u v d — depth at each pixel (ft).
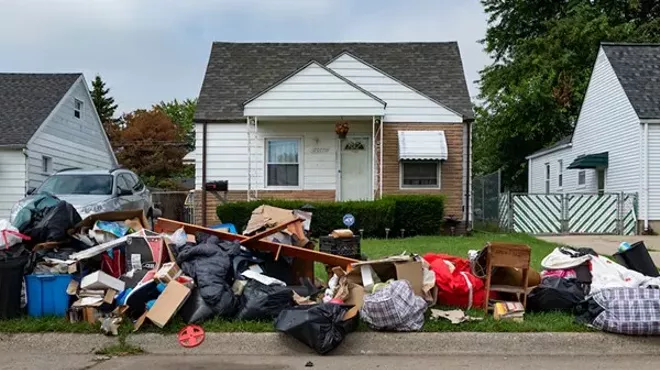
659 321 16.88
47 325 17.66
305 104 48.49
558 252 21.25
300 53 60.49
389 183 51.31
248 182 51.21
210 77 56.29
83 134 73.51
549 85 89.15
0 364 15.74
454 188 51.21
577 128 74.49
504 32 109.60
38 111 62.44
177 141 157.28
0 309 18.07
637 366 15.57
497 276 20.49
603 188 66.44
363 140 52.08
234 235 21.98
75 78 70.38
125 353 16.72
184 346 17.03
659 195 56.34
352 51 60.95
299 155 52.08
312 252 21.21
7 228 18.74
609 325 17.25
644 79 60.90
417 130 51.49
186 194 78.23
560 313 19.16
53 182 41.93
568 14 96.32
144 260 19.94
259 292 18.29
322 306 16.93
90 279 18.30
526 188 106.93
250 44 61.31
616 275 19.63
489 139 100.94
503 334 17.34
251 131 51.88
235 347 17.03
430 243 39.45
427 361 16.08
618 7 95.96
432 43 61.93
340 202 46.29
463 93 55.01
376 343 17.19
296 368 15.42
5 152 57.21
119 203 40.91
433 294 19.62
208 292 18.06
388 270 20.24
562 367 15.49
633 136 58.08
